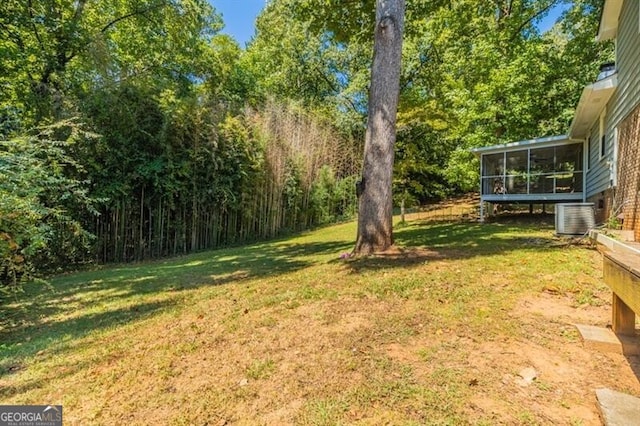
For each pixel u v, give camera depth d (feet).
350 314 9.30
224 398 6.03
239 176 34.01
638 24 17.17
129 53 36.94
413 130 41.11
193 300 11.84
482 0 39.52
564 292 10.14
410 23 27.89
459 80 42.42
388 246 16.97
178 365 7.25
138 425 5.45
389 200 16.96
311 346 7.67
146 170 26.35
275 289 12.31
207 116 31.27
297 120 46.85
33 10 27.20
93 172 24.07
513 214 39.27
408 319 8.71
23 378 7.02
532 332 7.75
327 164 51.88
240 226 35.83
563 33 40.98
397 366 6.61
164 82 31.58
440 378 6.14
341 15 23.22
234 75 51.85
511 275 11.82
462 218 39.68
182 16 37.37
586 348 7.02
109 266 23.40
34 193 11.64
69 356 7.95
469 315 8.71
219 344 8.11
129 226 26.40
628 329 7.25
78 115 23.18
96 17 33.55
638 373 6.17
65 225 21.26
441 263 13.94
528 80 36.35
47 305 12.64
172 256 27.71
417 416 5.23
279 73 61.41
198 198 30.68
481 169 35.65
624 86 19.57
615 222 19.43
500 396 5.61
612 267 6.88
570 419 5.04
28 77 26.94
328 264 15.99
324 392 5.99
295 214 43.65
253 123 37.45
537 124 37.83
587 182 29.73
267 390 6.19
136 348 8.16
